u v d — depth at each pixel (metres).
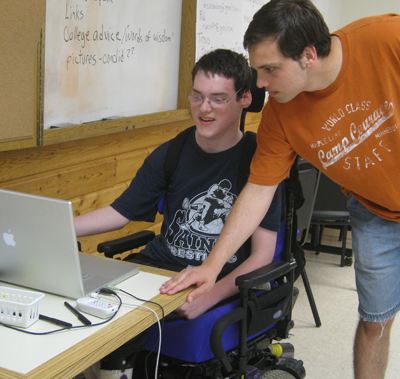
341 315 2.79
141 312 1.08
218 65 1.55
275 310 1.55
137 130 2.72
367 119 1.33
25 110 1.85
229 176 1.64
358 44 1.28
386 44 1.25
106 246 1.71
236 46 3.54
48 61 2.05
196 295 1.23
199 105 1.58
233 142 1.65
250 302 1.45
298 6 1.18
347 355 2.38
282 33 1.17
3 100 1.75
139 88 2.63
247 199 1.51
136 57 2.57
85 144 2.37
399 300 1.67
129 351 1.25
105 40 2.34
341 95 1.33
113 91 2.45
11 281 1.22
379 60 1.26
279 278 1.69
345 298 3.01
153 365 1.57
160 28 2.71
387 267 1.62
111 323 1.03
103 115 2.41
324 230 4.34
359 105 1.32
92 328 1.01
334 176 1.48
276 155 1.51
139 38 2.56
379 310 1.66
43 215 1.07
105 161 2.52
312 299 2.64
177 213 1.69
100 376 1.25
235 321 1.40
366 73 1.28
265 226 1.59
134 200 1.75
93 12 2.24
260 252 1.59
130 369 1.28
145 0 2.55
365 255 1.64
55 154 2.20
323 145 1.41
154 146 2.91
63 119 2.18
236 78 1.56
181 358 1.46
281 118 1.45
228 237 1.45
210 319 1.44
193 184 1.67
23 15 1.76
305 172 2.39
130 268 1.32
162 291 1.19
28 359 0.89
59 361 0.88
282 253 1.68
